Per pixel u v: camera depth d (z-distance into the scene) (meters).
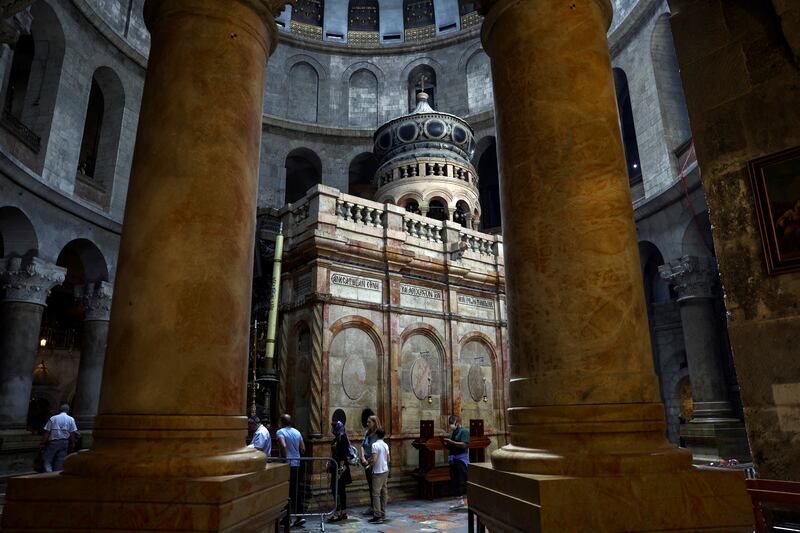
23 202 15.02
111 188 19.31
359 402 12.72
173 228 3.20
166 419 2.92
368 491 12.00
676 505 2.69
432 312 14.52
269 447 9.55
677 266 17.39
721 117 5.53
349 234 13.43
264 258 15.72
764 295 5.05
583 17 3.63
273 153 27.27
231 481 2.75
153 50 3.70
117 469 2.78
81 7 18.03
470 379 15.10
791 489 3.76
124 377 3.02
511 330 3.40
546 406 3.05
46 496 2.73
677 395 20.08
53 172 16.64
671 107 19.31
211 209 3.28
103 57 19.47
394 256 13.84
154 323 3.06
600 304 3.10
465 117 27.44
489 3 3.96
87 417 16.92
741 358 5.14
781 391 4.84
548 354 3.12
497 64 3.80
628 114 23.80
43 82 17.16
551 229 3.27
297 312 13.39
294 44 29.14
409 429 13.34
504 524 2.95
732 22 5.56
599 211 3.25
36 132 16.62
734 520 2.73
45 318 24.52
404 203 19.36
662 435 3.07
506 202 3.56
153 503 2.66
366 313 13.31
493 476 3.16
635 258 3.28
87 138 22.61
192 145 3.36
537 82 3.53
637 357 3.09
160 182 3.29
